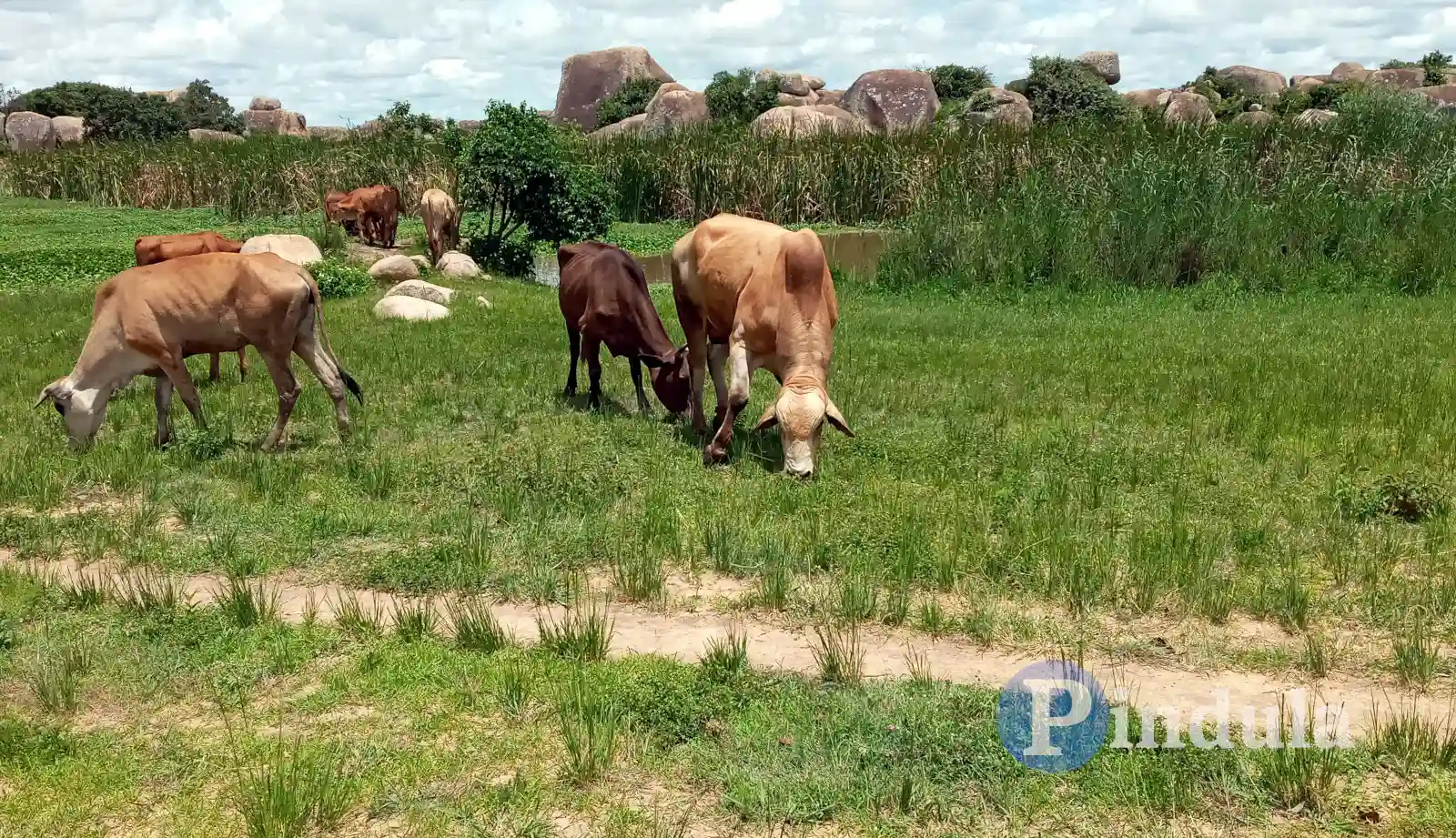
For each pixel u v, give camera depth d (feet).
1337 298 59.06
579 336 37.32
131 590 20.93
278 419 31.55
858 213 102.06
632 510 25.46
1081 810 14.02
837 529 23.71
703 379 33.30
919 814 14.01
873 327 52.34
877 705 16.47
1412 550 22.34
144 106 197.88
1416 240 64.23
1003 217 69.56
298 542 23.86
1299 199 70.54
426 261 69.46
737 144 105.91
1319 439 30.25
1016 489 26.58
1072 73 157.28
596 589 21.74
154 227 86.02
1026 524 23.68
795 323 28.48
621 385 39.68
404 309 53.21
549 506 25.53
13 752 15.46
